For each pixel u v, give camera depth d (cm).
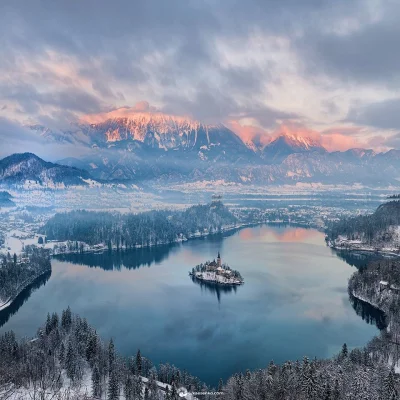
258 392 19375
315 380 18212
